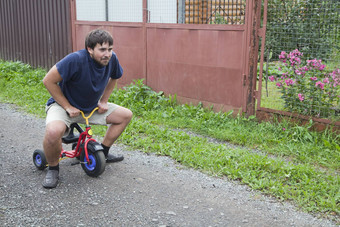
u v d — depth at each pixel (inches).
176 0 289.4
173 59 270.5
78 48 344.5
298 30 209.9
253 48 225.6
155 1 288.2
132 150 196.7
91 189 153.1
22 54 425.4
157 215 134.3
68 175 166.1
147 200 145.1
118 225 127.3
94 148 156.9
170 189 154.6
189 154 185.9
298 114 215.8
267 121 227.3
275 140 204.2
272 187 151.8
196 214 135.8
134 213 135.2
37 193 148.2
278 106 225.8
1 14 441.7
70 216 132.0
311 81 208.4
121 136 211.0
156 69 283.7
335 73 201.9
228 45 237.0
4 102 293.1
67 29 355.9
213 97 252.1
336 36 199.2
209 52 247.9
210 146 199.2
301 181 157.8
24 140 211.8
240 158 180.5
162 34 273.6
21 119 252.1
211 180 163.0
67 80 148.0
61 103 151.5
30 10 398.9
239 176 165.0
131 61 300.2
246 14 223.6
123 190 152.9
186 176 167.0
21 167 173.8
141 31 287.3
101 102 168.2
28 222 127.1
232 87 240.2
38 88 320.8
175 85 273.4
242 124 229.6
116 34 305.7
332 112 206.5
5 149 197.0
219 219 132.8
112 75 166.7
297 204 142.7
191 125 233.5
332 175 169.2
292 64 213.8
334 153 188.7
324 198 146.6
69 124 157.8
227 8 249.8
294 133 204.8
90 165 163.2
